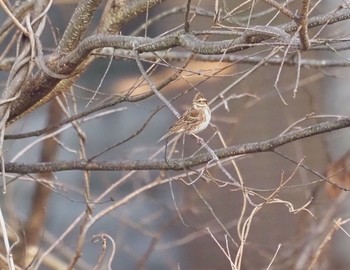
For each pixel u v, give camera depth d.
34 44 8.17
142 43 7.36
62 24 15.41
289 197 14.48
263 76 14.98
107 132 19.72
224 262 16.92
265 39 7.36
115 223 17.06
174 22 16.94
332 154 13.72
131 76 18.27
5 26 8.77
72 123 9.54
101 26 8.54
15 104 8.58
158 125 19.95
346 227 13.12
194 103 9.84
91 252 16.56
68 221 18.03
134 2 8.45
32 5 8.48
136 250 16.52
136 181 13.95
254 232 14.57
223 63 11.44
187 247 16.92
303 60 11.14
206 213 14.96
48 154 13.22
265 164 14.96
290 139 8.01
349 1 8.33
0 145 8.19
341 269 13.36
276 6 6.65
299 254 12.86
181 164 8.59
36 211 12.79
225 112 15.41
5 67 10.20
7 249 7.54
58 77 8.12
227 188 15.09
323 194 13.09
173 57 10.63
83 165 9.00
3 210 12.94
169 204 16.20
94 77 18.34
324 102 14.06
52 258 12.30
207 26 12.38
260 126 15.22
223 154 8.35
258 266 13.79
